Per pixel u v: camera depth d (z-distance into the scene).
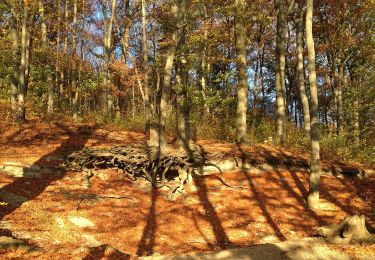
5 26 21.86
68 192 13.82
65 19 26.78
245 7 21.05
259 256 10.50
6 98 22.67
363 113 24.23
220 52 25.36
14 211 11.77
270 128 22.94
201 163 17.05
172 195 15.06
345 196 16.20
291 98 35.97
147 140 18.66
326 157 20.14
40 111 22.48
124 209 13.48
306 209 14.84
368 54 24.45
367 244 11.42
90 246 10.20
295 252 10.77
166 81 16.11
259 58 30.48
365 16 23.77
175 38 16.47
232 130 21.92
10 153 16.06
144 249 10.99
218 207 14.62
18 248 9.41
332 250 10.95
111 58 28.00
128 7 27.30
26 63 21.39
